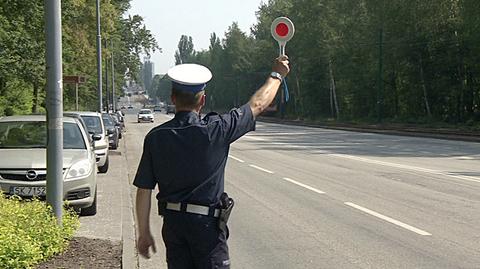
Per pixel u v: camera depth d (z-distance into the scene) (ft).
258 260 46.24
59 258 42.93
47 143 47.09
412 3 330.13
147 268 44.57
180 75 24.03
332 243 51.37
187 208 23.61
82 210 64.69
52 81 46.60
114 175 106.32
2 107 170.30
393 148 168.86
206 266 23.75
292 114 548.31
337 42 403.95
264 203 72.79
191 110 24.27
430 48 320.50
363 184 88.43
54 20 46.26
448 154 145.28
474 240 51.55
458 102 323.37
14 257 36.88
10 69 127.44
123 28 376.68
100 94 189.78
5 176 61.72
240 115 24.03
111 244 48.96
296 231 56.44
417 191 80.18
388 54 349.82
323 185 88.28
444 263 44.47
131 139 233.76
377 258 46.14
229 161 130.82
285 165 120.37
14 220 42.80
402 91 370.94
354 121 395.34
